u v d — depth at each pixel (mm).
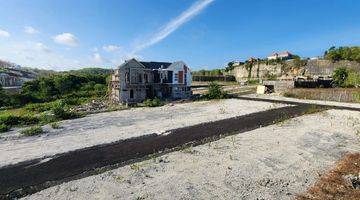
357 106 38250
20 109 47281
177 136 23328
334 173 15406
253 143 20891
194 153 18906
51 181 15062
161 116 33312
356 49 90188
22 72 126875
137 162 17484
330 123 27297
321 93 47250
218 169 16141
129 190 13781
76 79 79625
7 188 14352
